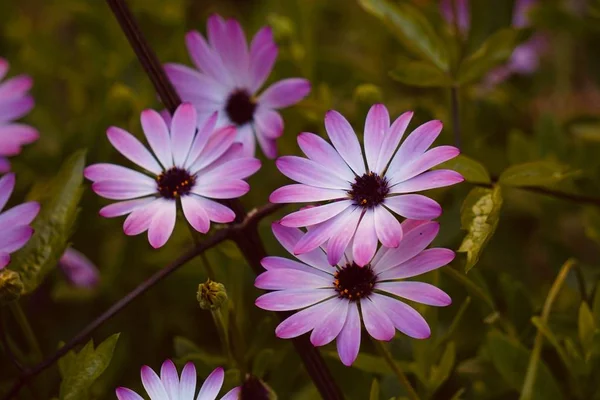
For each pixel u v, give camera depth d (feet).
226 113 2.53
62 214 2.41
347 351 2.20
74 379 2.27
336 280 2.23
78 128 2.85
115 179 2.32
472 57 2.55
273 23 2.89
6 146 2.66
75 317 2.81
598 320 2.40
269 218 2.69
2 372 2.70
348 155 2.27
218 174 2.31
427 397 2.41
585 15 2.86
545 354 2.51
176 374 2.22
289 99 2.51
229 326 2.44
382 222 2.21
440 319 2.56
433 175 2.22
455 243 2.65
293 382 2.50
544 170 2.36
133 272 2.82
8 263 2.33
